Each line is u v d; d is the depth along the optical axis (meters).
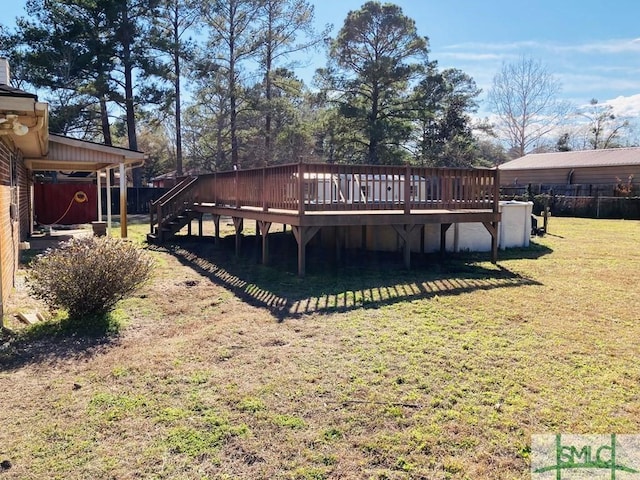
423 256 9.96
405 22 25.91
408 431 2.92
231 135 27.61
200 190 12.52
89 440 2.83
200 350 4.35
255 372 3.82
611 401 3.33
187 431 2.91
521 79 38.50
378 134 26.56
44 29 20.66
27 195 12.48
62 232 13.95
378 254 10.24
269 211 8.38
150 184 36.41
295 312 5.64
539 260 9.41
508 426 2.99
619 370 3.88
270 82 27.06
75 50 21.22
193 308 6.01
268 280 7.47
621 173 23.39
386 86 27.06
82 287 5.17
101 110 23.12
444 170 8.49
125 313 5.68
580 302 6.10
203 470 2.54
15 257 7.87
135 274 5.62
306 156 30.23
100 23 22.20
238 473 2.51
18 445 2.78
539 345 4.46
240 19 25.86
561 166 25.62
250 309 5.87
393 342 4.52
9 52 20.17
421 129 32.34
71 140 10.78
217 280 7.63
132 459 2.63
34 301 6.15
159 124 27.09
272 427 2.96
